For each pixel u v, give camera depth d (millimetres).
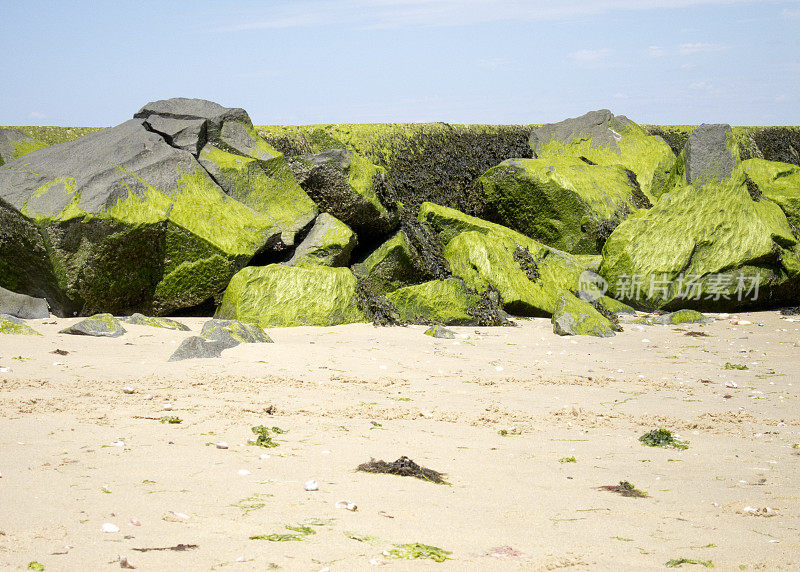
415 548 4621
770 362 12695
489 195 22281
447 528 5008
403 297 16219
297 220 17250
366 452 6781
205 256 15406
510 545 4770
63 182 14977
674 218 19469
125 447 6480
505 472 6426
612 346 14117
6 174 15227
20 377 9234
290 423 7754
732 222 19219
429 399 9328
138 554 4277
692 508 5688
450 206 22297
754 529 5250
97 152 16016
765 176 23312
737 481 6422
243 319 14875
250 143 17875
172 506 5109
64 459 6023
